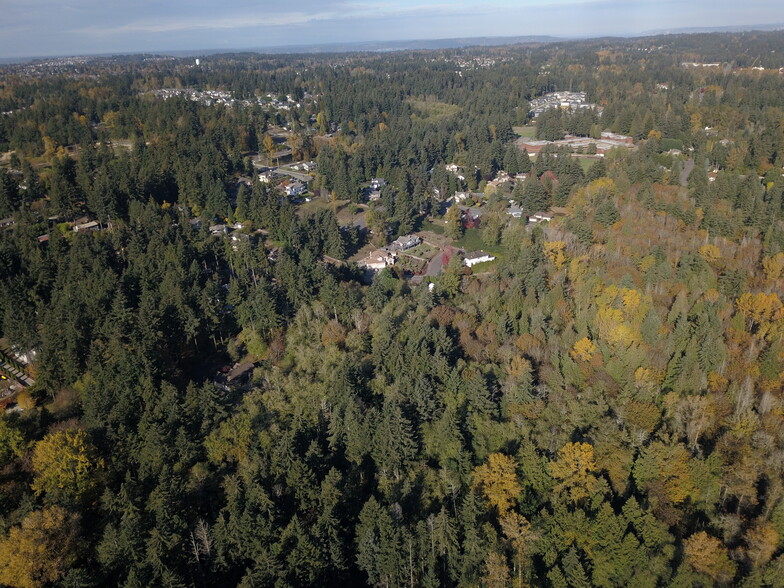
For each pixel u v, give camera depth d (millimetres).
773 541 87750
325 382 129125
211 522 100438
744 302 146375
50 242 192000
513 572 87125
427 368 126688
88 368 134875
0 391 145000
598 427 110500
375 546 90688
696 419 111562
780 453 101312
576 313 149750
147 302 151000
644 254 179625
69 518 94625
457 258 198000
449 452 106938
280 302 165250
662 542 88750
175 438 111625
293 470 102188
